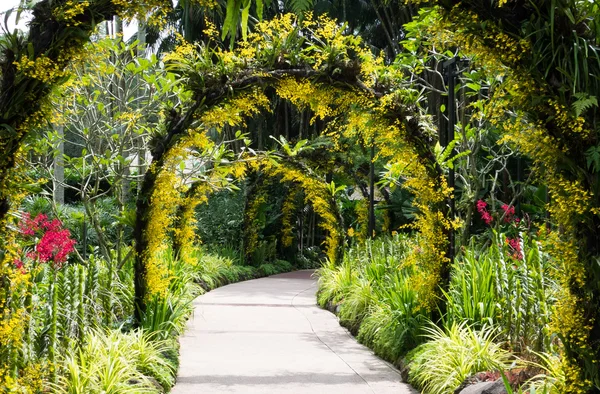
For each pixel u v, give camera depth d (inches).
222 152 343.6
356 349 269.4
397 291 252.8
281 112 758.5
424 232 233.5
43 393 156.6
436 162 230.5
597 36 115.4
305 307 402.9
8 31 119.0
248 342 283.3
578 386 120.2
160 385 196.2
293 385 208.8
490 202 377.7
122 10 124.0
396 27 607.8
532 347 184.1
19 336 132.3
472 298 220.5
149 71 337.1
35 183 127.1
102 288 225.9
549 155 120.2
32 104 121.9
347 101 225.5
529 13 118.1
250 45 233.1
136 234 253.0
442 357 192.4
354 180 554.3
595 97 112.0
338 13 648.4
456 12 121.9
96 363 179.2
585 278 117.7
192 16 593.6
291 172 503.2
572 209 117.1
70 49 122.6
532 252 199.2
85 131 314.0
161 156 248.1
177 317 263.7
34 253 210.8
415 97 230.8
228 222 663.1
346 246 501.0
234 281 574.2
